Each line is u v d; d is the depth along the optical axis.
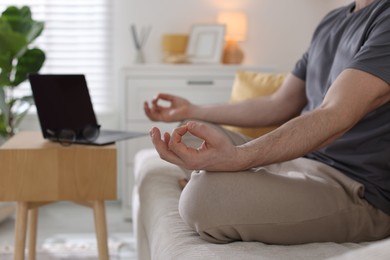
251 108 1.94
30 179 1.83
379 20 1.39
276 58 4.02
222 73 3.43
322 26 1.78
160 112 2.04
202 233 1.18
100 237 1.88
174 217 1.42
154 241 1.36
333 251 1.11
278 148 1.16
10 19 3.18
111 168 1.85
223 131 1.70
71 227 3.21
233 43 3.79
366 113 1.27
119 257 2.65
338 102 1.22
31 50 3.19
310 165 1.42
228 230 1.16
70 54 3.91
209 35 3.76
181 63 3.62
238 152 1.15
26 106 3.76
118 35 3.89
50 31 3.88
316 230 1.20
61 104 1.92
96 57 3.92
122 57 3.91
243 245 1.14
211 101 3.44
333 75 1.56
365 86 1.23
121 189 3.94
